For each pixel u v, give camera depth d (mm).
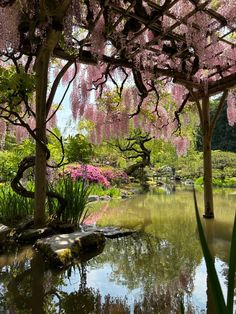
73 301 1864
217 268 2439
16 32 2713
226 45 3826
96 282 2180
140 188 10586
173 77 4301
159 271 2430
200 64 3736
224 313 478
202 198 7445
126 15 2697
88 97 4645
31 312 1714
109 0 2525
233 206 5910
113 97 5277
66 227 3303
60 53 3361
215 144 20422
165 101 5988
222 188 10484
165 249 3055
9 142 6098
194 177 14156
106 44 3414
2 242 2930
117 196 7770
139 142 6238
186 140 6734
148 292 2023
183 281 2207
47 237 2990
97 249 3041
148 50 3670
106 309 1769
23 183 4973
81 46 3150
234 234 485
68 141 4293
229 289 491
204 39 3168
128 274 2350
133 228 4027
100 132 5477
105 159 10570
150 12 2721
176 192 9172
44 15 2619
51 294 1958
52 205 3623
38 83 3240
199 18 2875
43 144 3250
